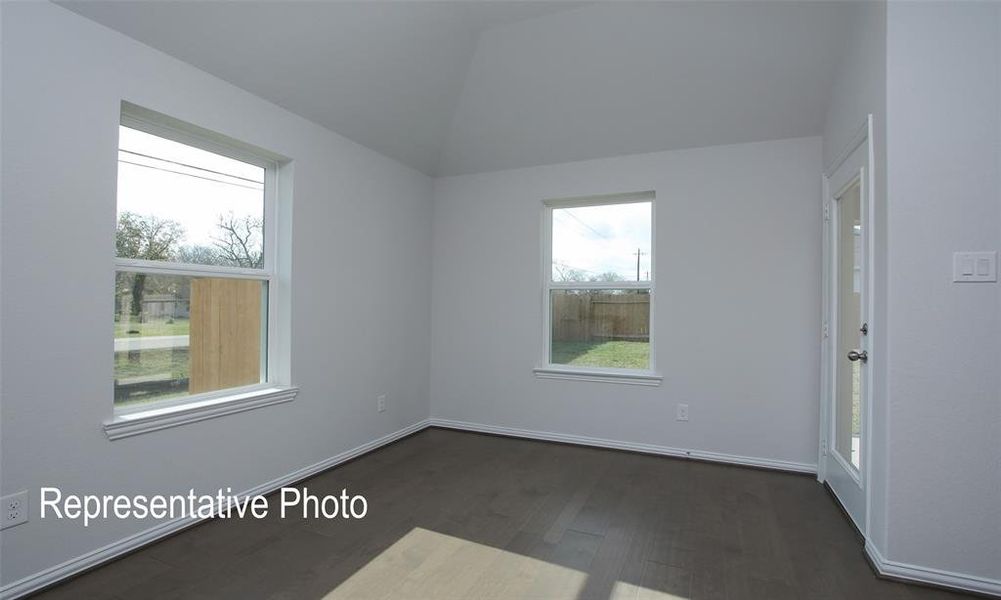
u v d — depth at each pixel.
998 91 1.93
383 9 2.73
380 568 2.10
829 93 3.09
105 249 2.09
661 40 3.10
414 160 4.12
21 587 1.83
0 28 1.76
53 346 1.92
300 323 3.07
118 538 2.14
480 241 4.33
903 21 2.04
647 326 3.86
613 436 3.85
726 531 2.47
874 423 2.21
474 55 3.47
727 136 3.50
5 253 1.79
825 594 1.94
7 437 1.80
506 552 2.25
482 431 4.30
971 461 1.95
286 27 2.51
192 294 2.58
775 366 3.41
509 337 4.22
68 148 1.96
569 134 3.83
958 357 1.96
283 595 1.90
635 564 2.16
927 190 2.00
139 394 2.33
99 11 2.01
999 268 1.92
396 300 4.01
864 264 2.37
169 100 2.31
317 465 3.22
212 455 2.55
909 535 2.02
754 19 2.88
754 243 3.47
